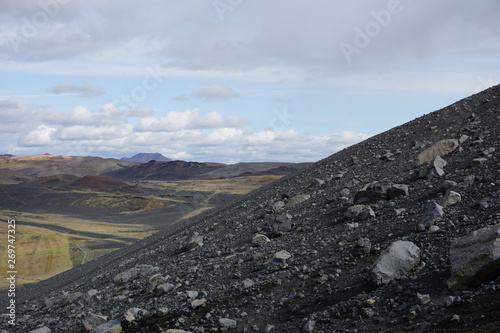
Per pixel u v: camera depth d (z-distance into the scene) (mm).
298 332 10711
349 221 18828
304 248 17188
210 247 24219
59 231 140750
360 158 33250
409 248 11992
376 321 9883
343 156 37562
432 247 12516
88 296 20984
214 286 16094
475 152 21750
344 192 24344
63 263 82750
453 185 17672
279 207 27891
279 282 14328
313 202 25609
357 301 11031
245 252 19781
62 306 21641
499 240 9516
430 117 36125
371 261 13492
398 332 8969
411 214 16453
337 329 10133
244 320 12578
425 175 21000
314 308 11875
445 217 14516
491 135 23672
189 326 13258
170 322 13969
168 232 42688
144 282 20297
